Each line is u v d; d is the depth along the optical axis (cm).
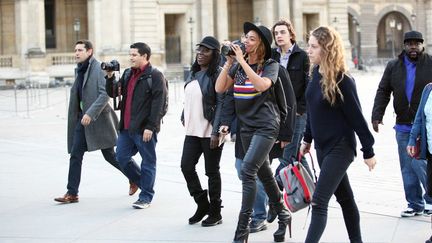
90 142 1616
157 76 1522
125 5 7138
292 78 1477
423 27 11388
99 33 7062
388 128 3275
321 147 1080
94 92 1600
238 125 1244
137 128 1527
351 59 9281
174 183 1853
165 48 7788
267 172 1223
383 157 2352
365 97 4969
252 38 1195
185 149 1384
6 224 1419
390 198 1603
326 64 1041
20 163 2262
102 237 1301
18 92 6241
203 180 1884
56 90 6431
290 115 1262
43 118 4072
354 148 1072
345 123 1062
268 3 8106
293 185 1160
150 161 1549
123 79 1564
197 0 7731
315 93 1071
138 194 1711
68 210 1543
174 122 3762
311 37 1056
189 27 7712
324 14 8656
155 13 7300
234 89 1216
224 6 7912
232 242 1209
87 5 7325
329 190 1052
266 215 1352
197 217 1391
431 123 1191
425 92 1211
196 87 1369
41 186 1847
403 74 1395
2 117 4162
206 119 1359
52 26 7444
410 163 1391
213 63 1370
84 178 1953
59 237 1308
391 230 1294
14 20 7275
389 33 11525
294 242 1247
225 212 1493
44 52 6906
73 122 1645
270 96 1197
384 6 10994
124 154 1584
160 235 1309
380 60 10469
